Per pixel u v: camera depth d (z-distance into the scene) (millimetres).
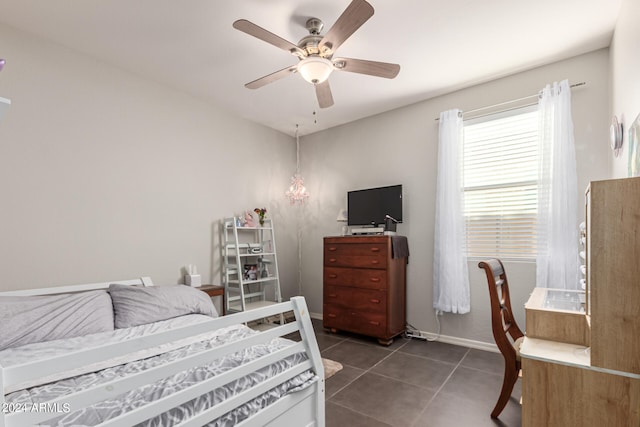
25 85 2357
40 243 2400
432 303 3465
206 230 3537
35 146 2396
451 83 3189
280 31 2354
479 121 3229
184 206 3340
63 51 2545
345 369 2689
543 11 2145
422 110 3607
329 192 4422
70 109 2574
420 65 2836
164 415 1057
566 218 2643
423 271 3541
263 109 3791
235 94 3406
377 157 3961
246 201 4000
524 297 2945
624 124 2021
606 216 1182
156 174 3117
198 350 1729
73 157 2582
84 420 966
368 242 3408
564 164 2666
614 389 1192
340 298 3633
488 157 3209
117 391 969
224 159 3768
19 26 2297
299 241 4715
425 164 3574
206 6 2084
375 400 2193
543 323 1549
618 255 1171
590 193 1207
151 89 3100
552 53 2674
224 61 2764
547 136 2756
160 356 1658
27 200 2352
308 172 4660
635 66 1751
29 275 2346
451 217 3229
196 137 3479
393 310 3334
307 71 2156
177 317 2451
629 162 1786
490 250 3162
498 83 3113
